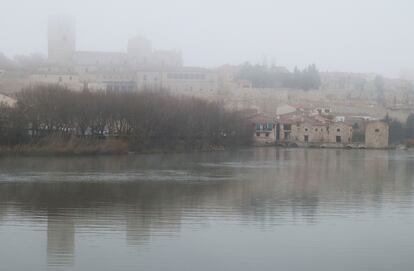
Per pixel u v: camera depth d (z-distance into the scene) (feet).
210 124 640.99
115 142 521.24
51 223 218.18
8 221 220.64
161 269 170.09
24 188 302.86
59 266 171.12
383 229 215.10
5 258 177.06
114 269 169.27
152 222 221.87
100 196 280.51
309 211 246.88
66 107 519.19
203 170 413.59
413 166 467.11
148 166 433.07
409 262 178.60
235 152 634.43
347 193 299.38
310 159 540.93
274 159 534.37
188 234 204.33
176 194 290.56
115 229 209.77
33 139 494.59
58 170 390.01
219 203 264.31
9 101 591.37
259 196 286.46
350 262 177.99
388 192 304.91
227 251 186.19
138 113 549.54
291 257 181.57
